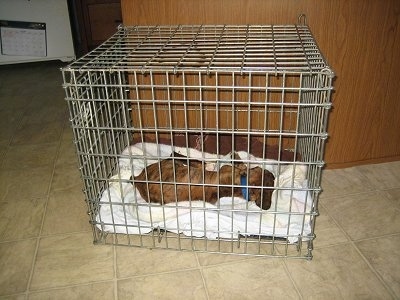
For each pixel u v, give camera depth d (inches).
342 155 66.1
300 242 47.4
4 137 82.0
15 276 45.7
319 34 56.4
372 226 52.8
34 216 56.3
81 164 46.9
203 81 60.9
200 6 56.8
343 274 45.0
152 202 51.0
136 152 62.0
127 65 47.1
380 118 63.7
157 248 49.3
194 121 65.6
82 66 42.5
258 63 41.9
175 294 42.9
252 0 55.4
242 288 43.4
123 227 49.9
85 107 45.1
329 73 37.7
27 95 105.0
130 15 58.2
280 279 44.5
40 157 73.5
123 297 42.7
